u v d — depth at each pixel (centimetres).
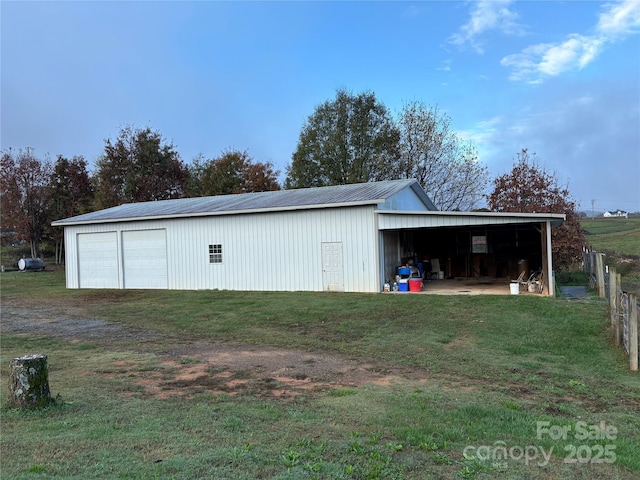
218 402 558
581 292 1559
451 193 3347
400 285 1568
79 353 873
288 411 517
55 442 405
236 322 1153
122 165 3572
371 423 474
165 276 1944
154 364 774
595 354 812
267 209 1697
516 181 2284
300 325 1098
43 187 3512
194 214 1845
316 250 1644
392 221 1523
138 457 373
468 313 1168
